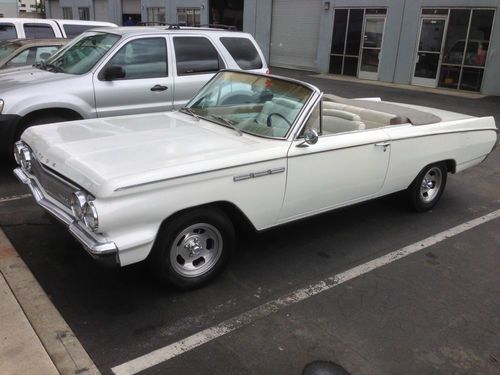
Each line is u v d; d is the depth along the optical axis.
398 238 4.90
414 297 3.82
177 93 6.73
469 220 5.50
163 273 3.49
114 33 6.54
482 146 5.89
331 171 4.21
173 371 2.87
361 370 2.96
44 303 3.40
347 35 20.19
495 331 3.44
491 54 16.06
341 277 4.06
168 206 3.25
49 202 3.63
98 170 3.15
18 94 5.67
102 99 6.15
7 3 35.69
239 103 4.46
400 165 4.89
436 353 3.16
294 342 3.19
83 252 4.20
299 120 3.96
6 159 6.79
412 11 17.78
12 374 2.70
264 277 3.99
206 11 26.58
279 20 23.25
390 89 17.17
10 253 4.04
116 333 3.18
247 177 3.62
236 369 2.91
